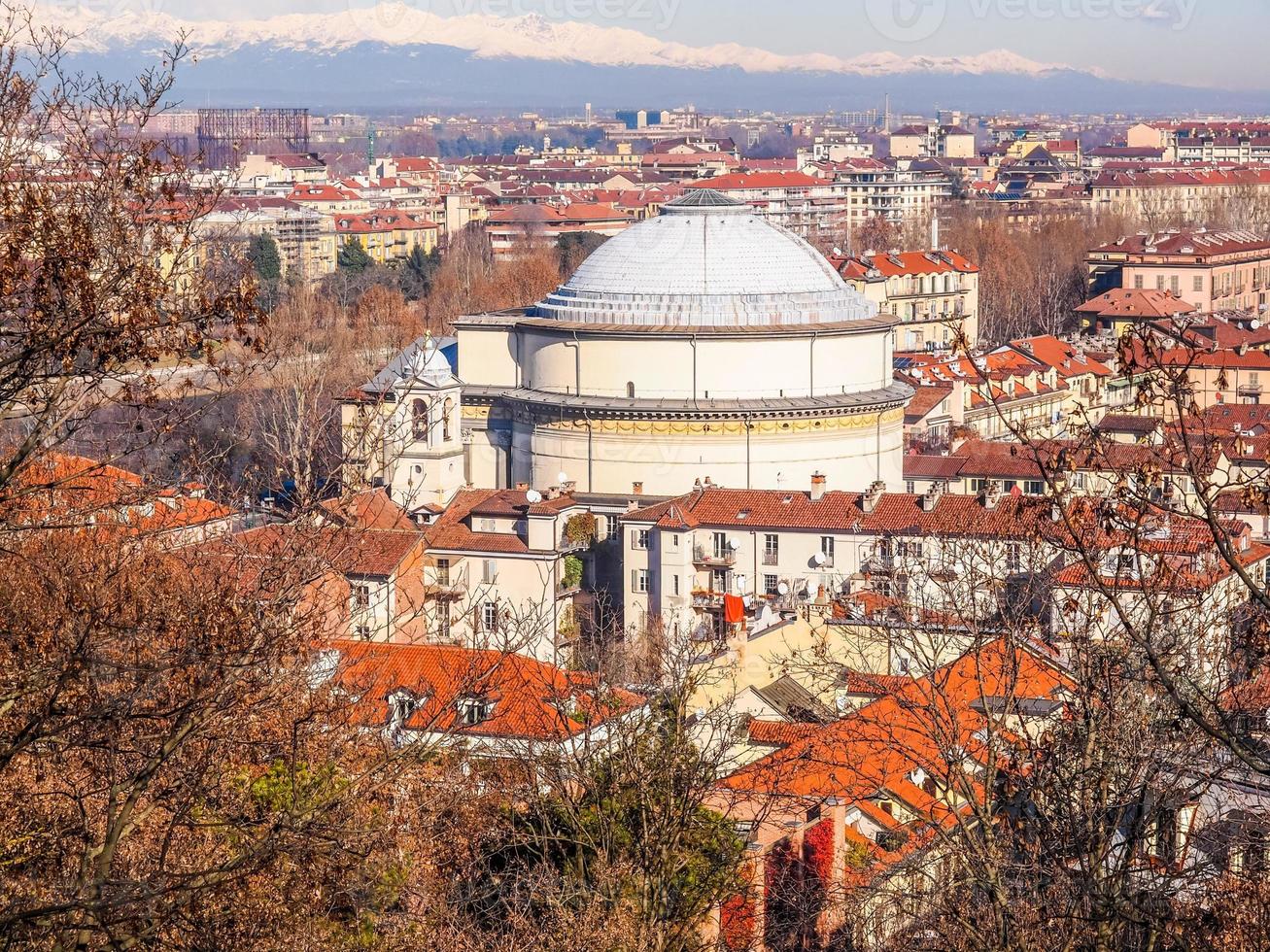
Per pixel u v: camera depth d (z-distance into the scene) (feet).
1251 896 192.95
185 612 179.42
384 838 203.00
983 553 276.82
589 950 220.23
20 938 167.73
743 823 269.64
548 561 619.26
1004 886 204.74
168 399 227.40
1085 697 197.77
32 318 162.30
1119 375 183.01
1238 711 193.26
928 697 241.35
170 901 174.50
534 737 274.16
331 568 201.57
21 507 175.01
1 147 167.12
